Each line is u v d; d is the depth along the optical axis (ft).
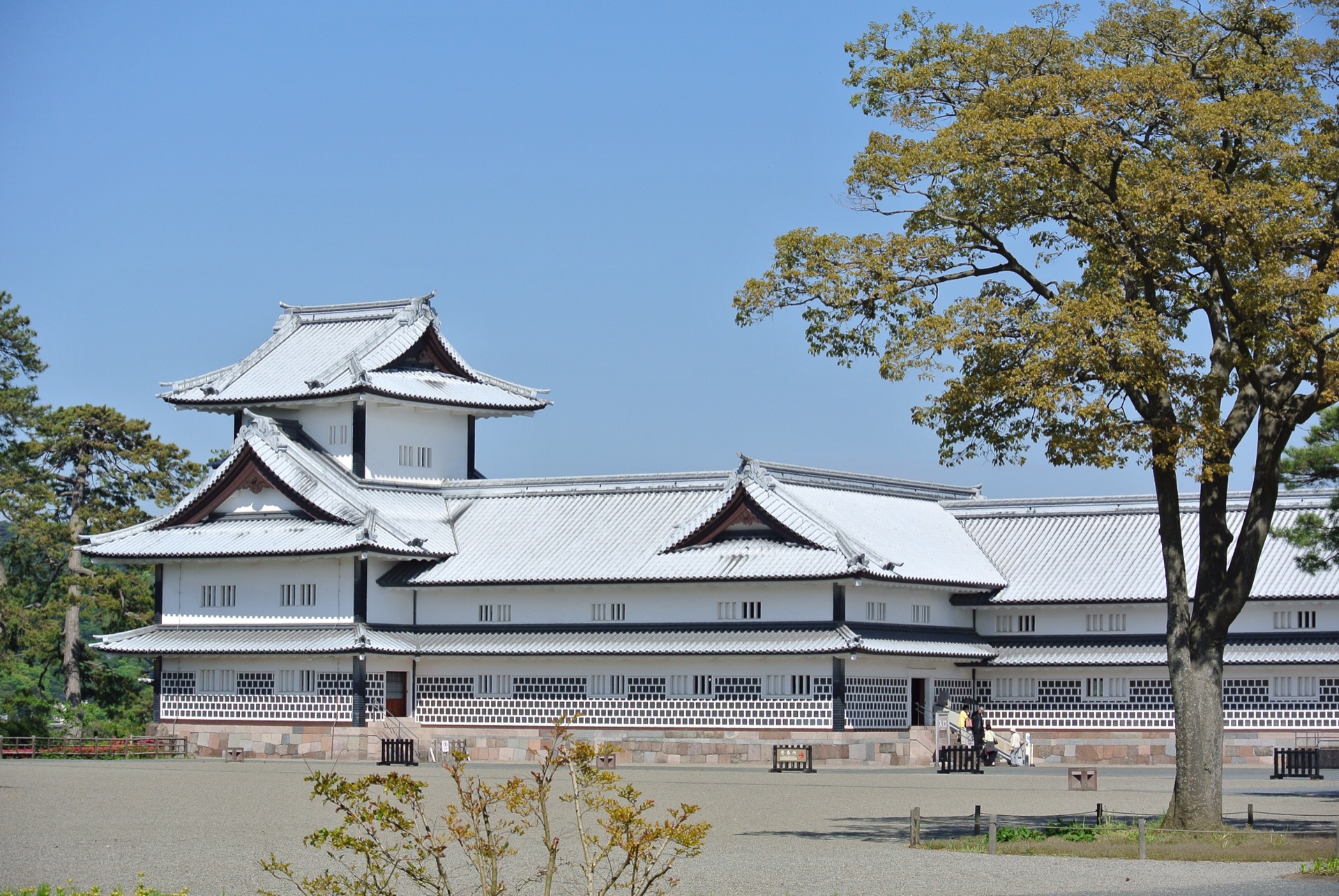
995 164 148.77
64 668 363.15
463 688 291.99
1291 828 151.02
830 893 113.39
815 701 263.90
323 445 318.24
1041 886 116.57
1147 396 151.33
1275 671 270.67
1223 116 142.82
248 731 291.79
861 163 154.92
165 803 182.19
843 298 155.33
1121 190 148.25
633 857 88.89
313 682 288.51
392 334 324.60
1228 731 272.72
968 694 295.48
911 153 150.20
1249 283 143.95
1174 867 126.41
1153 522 297.12
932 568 282.56
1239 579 148.97
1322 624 268.21
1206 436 143.23
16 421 373.20
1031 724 288.30
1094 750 281.54
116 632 367.25
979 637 295.69
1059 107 148.66
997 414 150.71
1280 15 152.76
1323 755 256.32
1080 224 149.18
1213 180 146.61
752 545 276.41
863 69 158.30
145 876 122.42
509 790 90.17
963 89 156.66
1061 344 140.97
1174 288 151.64
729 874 122.72
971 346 146.41
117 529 370.53
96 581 359.46
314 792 92.43
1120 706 281.95
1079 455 143.23
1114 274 154.71
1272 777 233.14
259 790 202.69
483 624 293.23
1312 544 202.08
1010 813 171.42
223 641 292.81
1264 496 149.79
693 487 297.74
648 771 247.50
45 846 140.67
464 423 333.01
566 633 285.23
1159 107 146.72
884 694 273.95
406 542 291.99
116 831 152.46
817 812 173.88
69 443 373.20
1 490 360.48
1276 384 151.64
